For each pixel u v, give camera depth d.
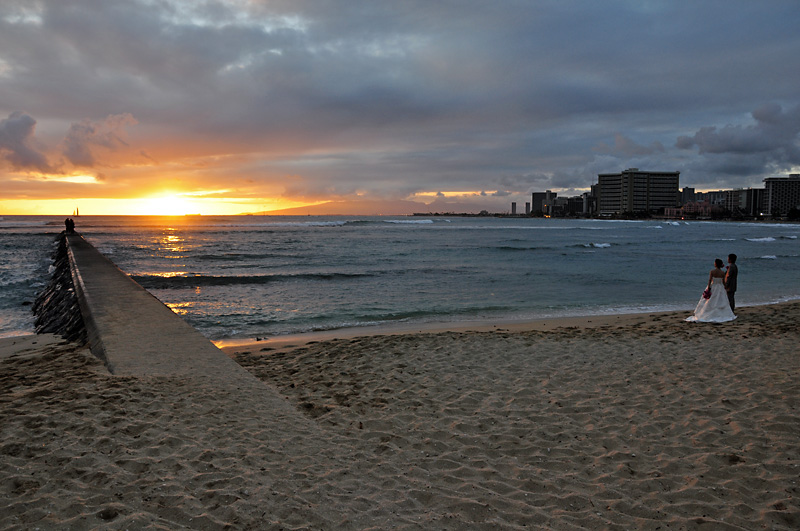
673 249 47.53
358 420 5.76
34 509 3.25
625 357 8.83
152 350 7.65
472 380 7.52
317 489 3.89
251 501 3.59
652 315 14.61
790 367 7.75
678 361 8.44
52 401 5.34
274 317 14.67
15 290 22.92
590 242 59.62
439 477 4.30
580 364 8.40
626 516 3.68
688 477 4.30
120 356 7.28
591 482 4.23
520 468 4.50
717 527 3.53
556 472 4.43
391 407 6.26
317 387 7.20
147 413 5.11
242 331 12.75
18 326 14.92
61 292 16.83
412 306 16.70
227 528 3.22
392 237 66.94
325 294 19.31
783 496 3.94
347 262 33.09
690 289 21.09
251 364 8.86
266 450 4.53
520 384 7.27
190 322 13.88
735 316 12.76
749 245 54.56
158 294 19.14
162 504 3.45
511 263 32.66
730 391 6.62
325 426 5.49
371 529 3.38
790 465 4.45
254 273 26.27
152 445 4.38
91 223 118.38
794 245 54.59
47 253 43.03
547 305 16.98
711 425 5.45
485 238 66.81
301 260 34.44
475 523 3.54
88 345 8.98
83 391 5.67
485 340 10.50
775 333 10.63
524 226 126.44
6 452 4.07
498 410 6.13
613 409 6.08
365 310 15.91
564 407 6.20
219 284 22.12
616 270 28.44
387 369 8.27
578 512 3.74
